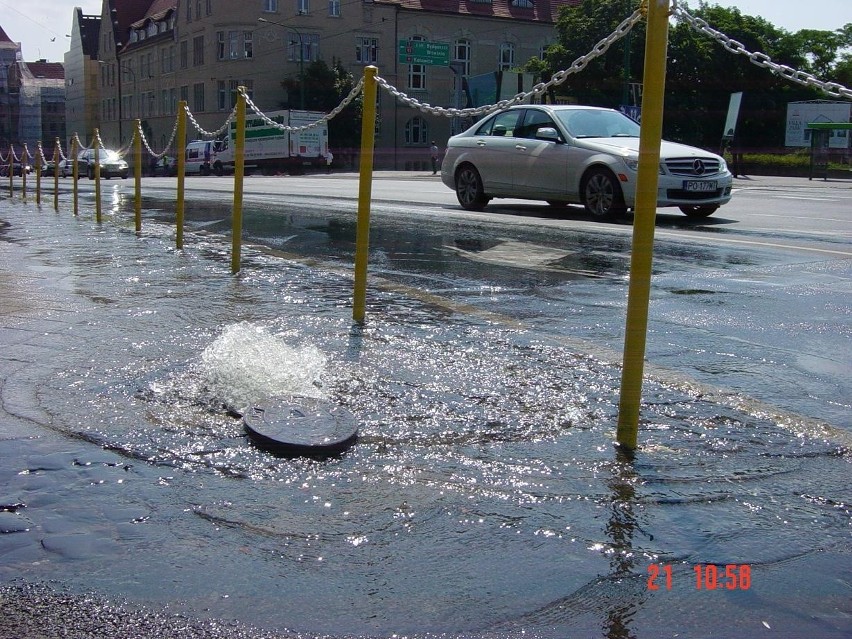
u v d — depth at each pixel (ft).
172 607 7.39
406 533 8.77
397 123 211.00
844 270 24.64
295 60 203.92
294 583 7.80
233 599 7.53
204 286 21.98
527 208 46.93
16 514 9.15
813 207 48.08
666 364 14.90
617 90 160.45
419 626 7.13
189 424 11.68
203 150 186.29
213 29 204.03
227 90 204.95
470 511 9.23
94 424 11.69
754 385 13.73
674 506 9.39
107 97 275.59
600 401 12.71
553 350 15.40
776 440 11.31
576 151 40.14
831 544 8.60
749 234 33.40
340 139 197.88
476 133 45.62
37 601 7.48
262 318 17.99
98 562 8.16
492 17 218.79
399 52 192.03
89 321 17.69
